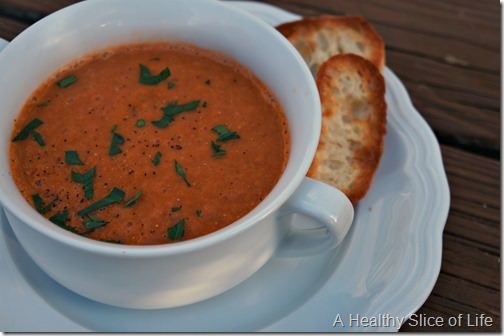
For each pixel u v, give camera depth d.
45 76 0.42
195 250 0.35
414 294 0.38
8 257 0.39
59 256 0.36
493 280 0.42
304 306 0.38
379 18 0.52
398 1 0.53
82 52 0.43
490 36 0.52
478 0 0.53
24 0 0.50
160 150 0.41
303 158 0.37
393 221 0.41
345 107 0.44
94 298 0.38
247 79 0.43
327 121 0.43
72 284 0.37
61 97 0.42
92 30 0.43
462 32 0.52
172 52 0.44
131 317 0.39
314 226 0.41
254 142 0.41
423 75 0.49
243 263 0.37
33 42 0.41
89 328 0.38
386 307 0.38
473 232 0.44
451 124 0.48
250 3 0.48
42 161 0.40
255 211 0.36
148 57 0.44
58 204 0.39
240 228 0.35
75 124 0.41
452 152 0.46
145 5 0.43
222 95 0.43
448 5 0.53
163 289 0.37
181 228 0.38
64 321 0.37
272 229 0.37
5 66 0.40
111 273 0.36
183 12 0.43
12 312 0.37
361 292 0.39
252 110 0.42
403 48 0.51
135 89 0.43
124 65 0.44
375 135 0.44
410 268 0.39
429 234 0.40
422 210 0.41
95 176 0.40
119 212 0.39
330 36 0.47
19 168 0.40
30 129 0.41
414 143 0.44
